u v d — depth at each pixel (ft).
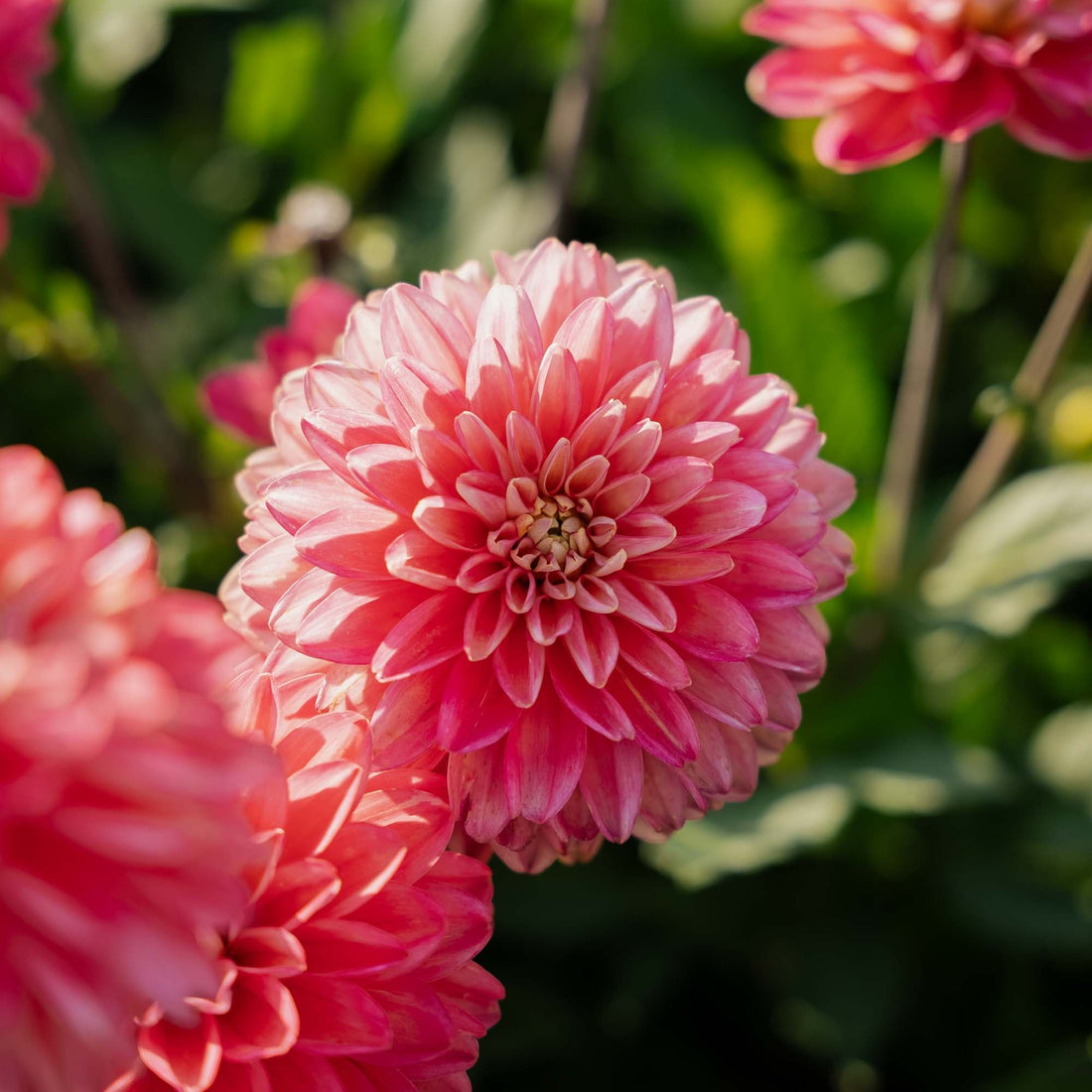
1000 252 2.22
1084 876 1.87
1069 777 1.92
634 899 1.88
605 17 1.92
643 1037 1.92
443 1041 1.37
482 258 2.11
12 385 2.13
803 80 1.68
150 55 2.39
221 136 2.56
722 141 2.23
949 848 1.92
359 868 1.37
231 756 1.22
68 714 1.19
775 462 1.45
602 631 1.44
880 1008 1.84
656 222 2.35
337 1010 1.35
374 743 1.41
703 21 2.36
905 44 1.63
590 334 1.45
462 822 1.47
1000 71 1.63
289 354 1.71
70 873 1.23
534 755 1.43
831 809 1.79
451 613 1.43
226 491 2.02
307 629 1.41
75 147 2.03
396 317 1.44
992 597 1.84
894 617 1.87
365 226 1.96
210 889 1.24
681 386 1.46
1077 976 1.92
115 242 2.36
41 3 1.74
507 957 1.92
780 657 1.47
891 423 2.19
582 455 1.45
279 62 2.21
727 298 2.04
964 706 1.97
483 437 1.42
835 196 2.23
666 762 1.42
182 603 1.25
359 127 2.29
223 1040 1.34
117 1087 1.32
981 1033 1.90
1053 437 2.00
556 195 1.99
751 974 1.94
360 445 1.42
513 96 2.44
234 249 1.95
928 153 2.17
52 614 1.23
